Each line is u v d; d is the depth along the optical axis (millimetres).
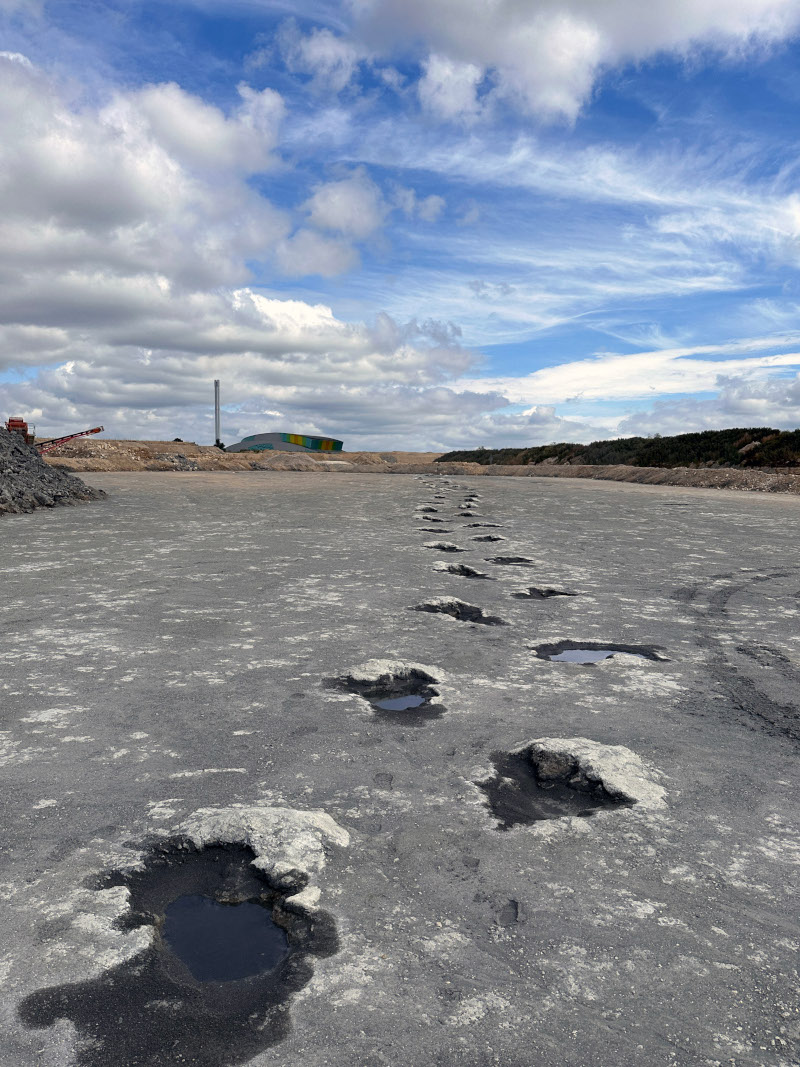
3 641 4527
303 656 4254
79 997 1599
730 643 4734
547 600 6000
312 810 2416
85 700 3477
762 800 2564
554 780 2697
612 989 1619
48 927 1823
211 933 1850
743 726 3275
